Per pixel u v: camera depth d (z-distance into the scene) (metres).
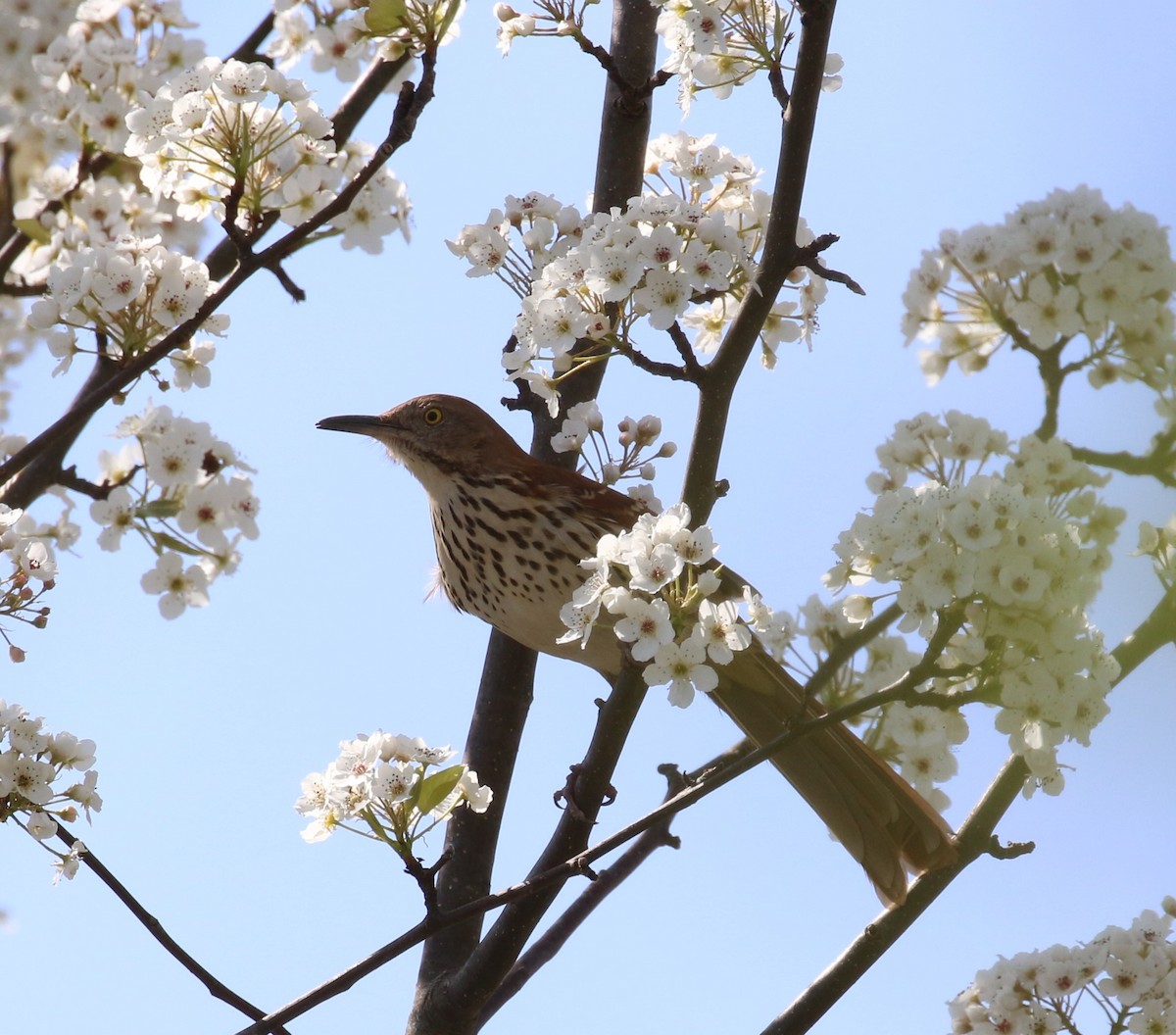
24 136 10.80
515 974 9.84
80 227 10.20
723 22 8.76
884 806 9.25
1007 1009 8.25
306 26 10.62
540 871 8.67
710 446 8.18
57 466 9.80
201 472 8.49
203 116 8.42
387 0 8.29
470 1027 9.06
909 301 7.51
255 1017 7.71
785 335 9.88
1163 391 6.94
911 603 6.62
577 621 7.28
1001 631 6.67
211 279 10.67
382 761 7.63
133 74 9.91
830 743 9.56
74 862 7.95
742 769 7.25
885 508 6.73
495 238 9.98
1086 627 6.88
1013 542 6.56
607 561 7.27
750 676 9.95
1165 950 8.27
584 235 8.32
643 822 7.39
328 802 7.51
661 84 9.91
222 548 8.59
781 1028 8.59
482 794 7.86
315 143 8.93
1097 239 7.04
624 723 8.41
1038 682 6.62
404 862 7.47
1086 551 6.62
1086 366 7.11
